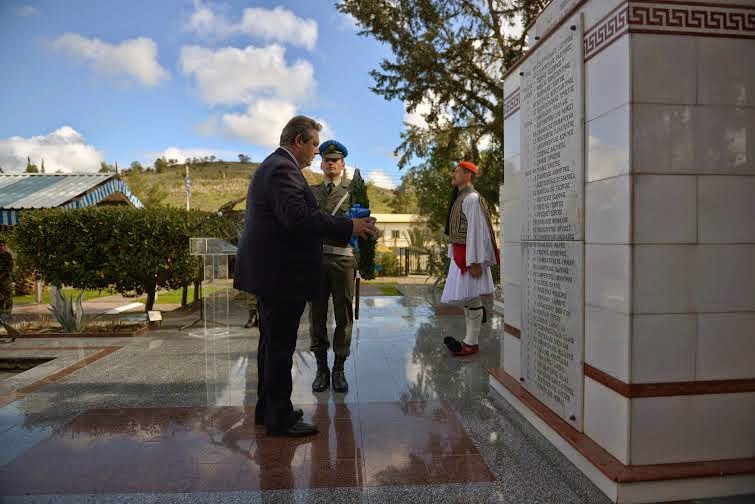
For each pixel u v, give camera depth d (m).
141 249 8.30
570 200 2.80
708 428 2.33
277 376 3.06
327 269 4.05
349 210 4.09
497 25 14.19
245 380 4.44
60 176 13.63
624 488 2.25
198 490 2.43
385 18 13.84
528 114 3.44
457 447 2.93
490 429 3.22
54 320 8.70
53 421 3.40
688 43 2.27
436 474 2.59
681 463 2.31
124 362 5.19
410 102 14.95
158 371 4.78
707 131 2.29
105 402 3.81
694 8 2.27
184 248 8.69
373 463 2.73
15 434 3.16
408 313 8.27
